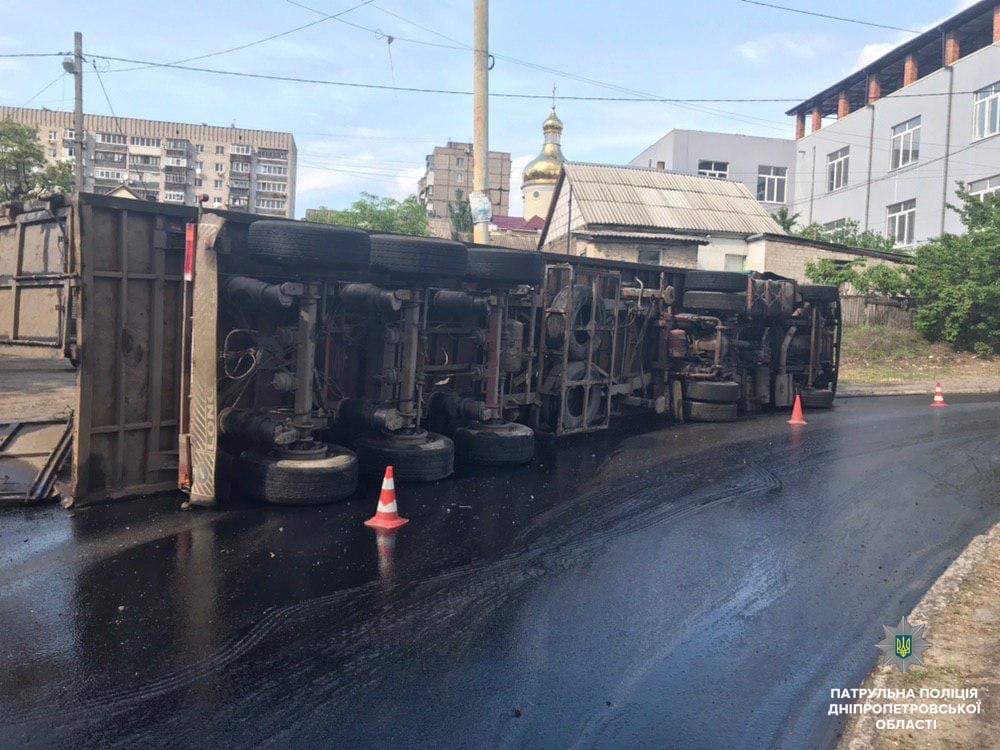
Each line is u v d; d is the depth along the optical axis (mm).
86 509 6875
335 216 51719
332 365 8844
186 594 5035
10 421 8336
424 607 4953
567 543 6363
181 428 7121
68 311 6777
